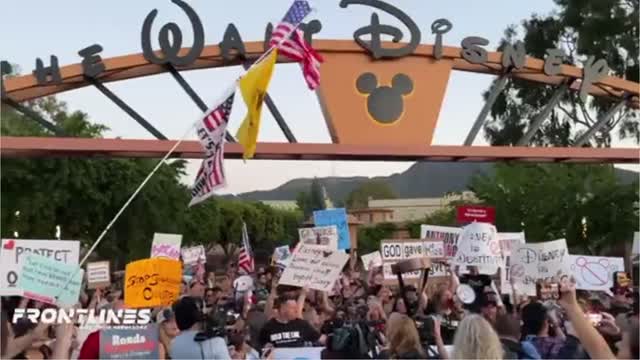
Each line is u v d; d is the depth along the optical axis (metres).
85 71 14.98
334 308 12.93
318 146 15.54
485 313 10.09
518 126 44.00
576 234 38.19
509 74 17.23
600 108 41.97
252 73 9.24
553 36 44.09
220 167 9.12
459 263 12.40
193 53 15.35
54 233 31.33
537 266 10.44
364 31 16.05
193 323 7.28
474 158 16.67
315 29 15.94
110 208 32.62
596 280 11.84
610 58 41.97
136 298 8.16
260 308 12.80
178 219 34.75
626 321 8.03
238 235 77.81
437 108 16.38
